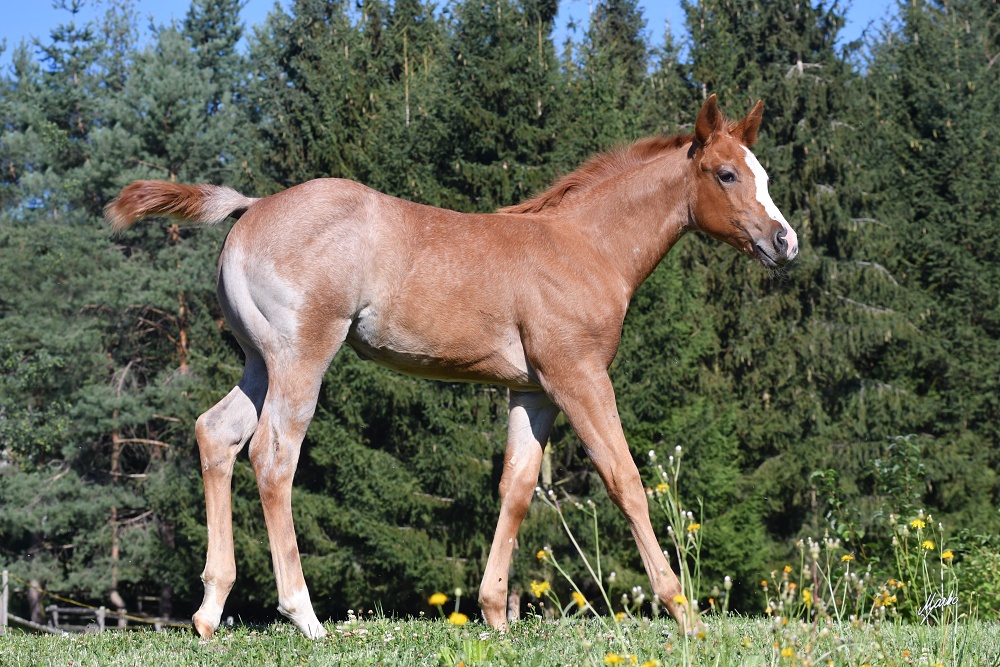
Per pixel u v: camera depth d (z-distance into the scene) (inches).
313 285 185.2
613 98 635.5
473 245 197.9
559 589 609.3
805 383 753.0
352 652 160.1
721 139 213.3
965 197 812.0
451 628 186.7
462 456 598.9
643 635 148.5
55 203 979.3
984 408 783.7
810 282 759.1
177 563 738.8
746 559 648.4
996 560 382.0
